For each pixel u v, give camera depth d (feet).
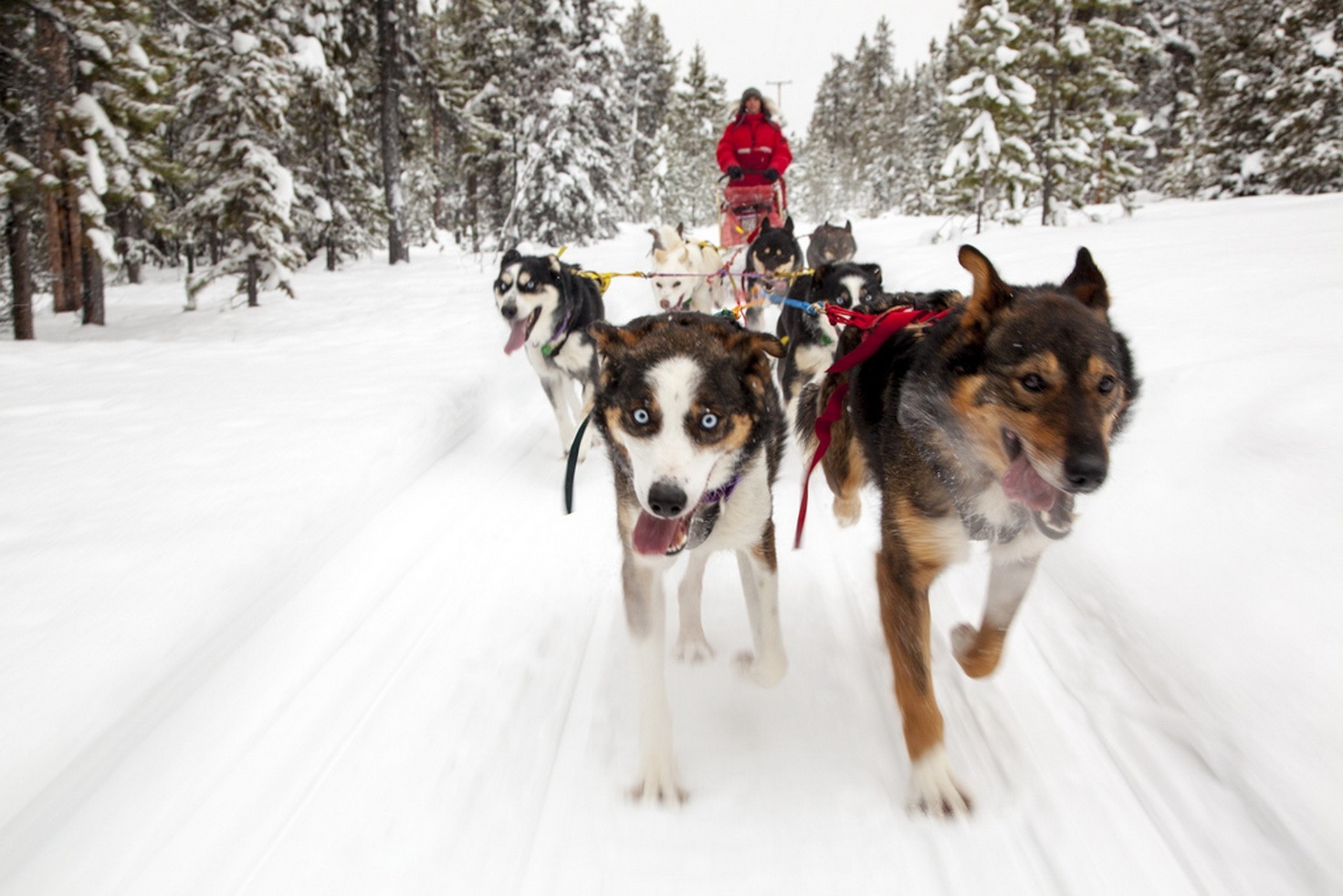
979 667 8.77
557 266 19.16
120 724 8.25
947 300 10.21
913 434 8.10
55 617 9.71
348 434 17.20
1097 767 7.87
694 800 7.93
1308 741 7.09
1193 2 92.94
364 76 67.56
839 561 13.14
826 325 17.98
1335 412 10.98
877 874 6.91
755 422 8.96
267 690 9.47
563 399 19.98
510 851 7.23
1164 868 6.66
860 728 8.99
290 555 12.21
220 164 45.65
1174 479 11.28
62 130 36.47
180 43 53.72
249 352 29.09
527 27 79.51
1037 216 58.95
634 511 8.91
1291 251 24.45
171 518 12.80
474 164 90.33
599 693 9.62
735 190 35.88
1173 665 8.70
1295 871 6.40
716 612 11.98
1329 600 8.20
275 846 7.25
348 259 68.85
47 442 17.13
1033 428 7.02
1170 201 77.10
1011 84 53.88
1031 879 6.73
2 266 41.11
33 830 7.08
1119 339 7.84
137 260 68.69
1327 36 63.77
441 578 12.49
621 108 94.32
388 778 8.14
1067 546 11.40
